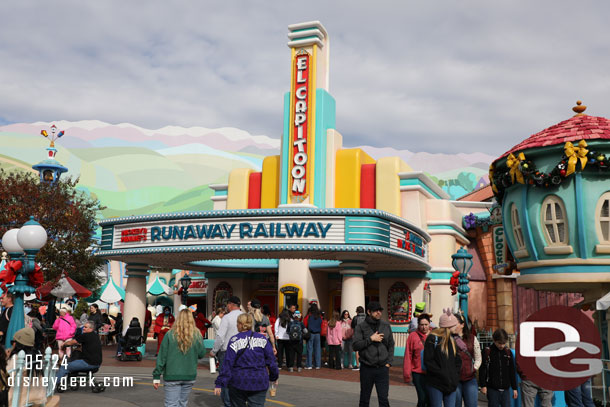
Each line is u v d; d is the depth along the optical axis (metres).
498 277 30.45
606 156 13.35
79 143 130.00
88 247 34.69
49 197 33.06
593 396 12.81
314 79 28.34
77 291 23.00
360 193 28.28
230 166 138.00
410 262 23.64
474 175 125.38
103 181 123.38
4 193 31.81
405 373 9.72
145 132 138.38
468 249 32.72
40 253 31.08
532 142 14.43
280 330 18.06
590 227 13.37
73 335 15.52
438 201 29.78
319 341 18.94
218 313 17.02
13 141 122.44
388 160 27.98
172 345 8.31
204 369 18.20
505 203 15.46
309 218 19.77
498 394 9.12
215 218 20.70
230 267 29.25
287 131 28.52
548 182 13.73
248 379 7.60
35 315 18.31
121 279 48.84
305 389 14.04
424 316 9.84
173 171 131.50
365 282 29.52
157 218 21.70
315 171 27.80
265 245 19.91
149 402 11.38
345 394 13.27
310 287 27.00
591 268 13.48
